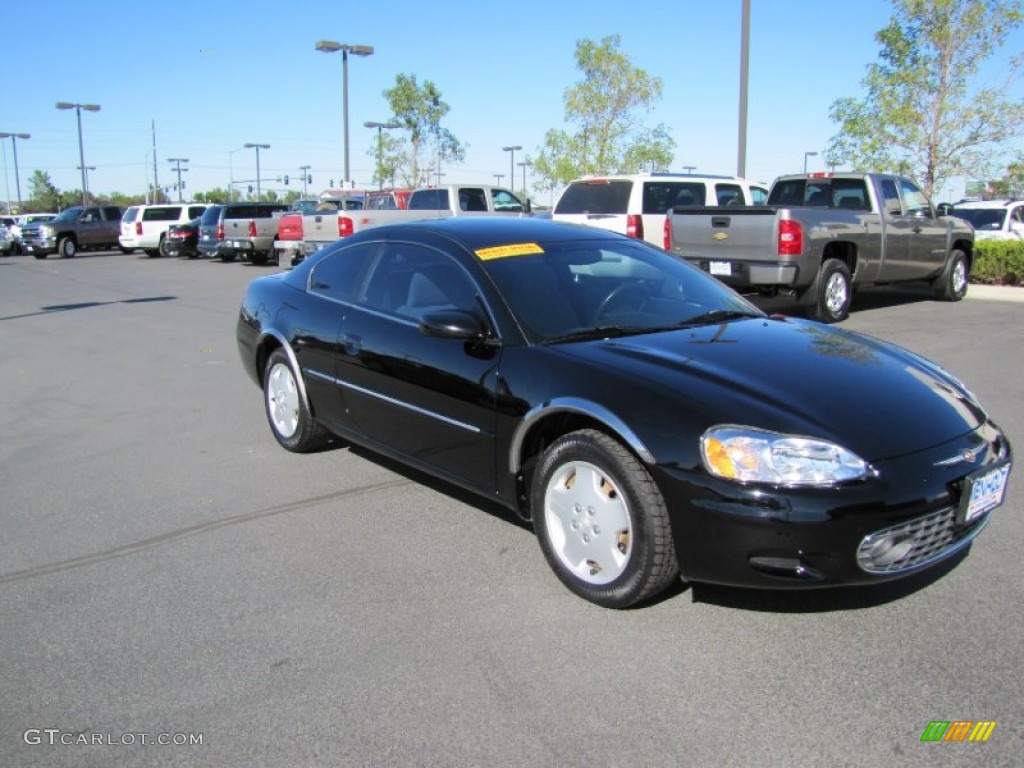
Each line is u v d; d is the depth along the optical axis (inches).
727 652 125.3
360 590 148.0
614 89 968.9
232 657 127.3
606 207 520.4
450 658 125.3
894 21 665.0
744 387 133.6
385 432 186.1
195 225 1206.9
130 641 132.4
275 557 162.6
